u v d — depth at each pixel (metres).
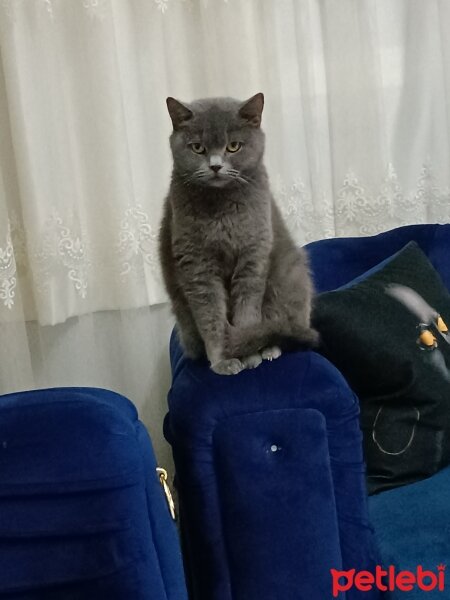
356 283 1.29
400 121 1.59
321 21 1.50
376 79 1.51
